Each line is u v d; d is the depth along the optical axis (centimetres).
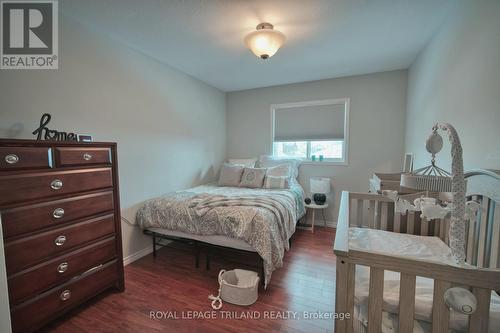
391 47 246
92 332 153
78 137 181
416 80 272
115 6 177
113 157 186
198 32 217
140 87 262
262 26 201
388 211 199
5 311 103
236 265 242
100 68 220
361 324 101
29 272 137
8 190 127
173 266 244
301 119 380
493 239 114
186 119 335
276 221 212
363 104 340
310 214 378
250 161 397
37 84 177
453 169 86
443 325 84
